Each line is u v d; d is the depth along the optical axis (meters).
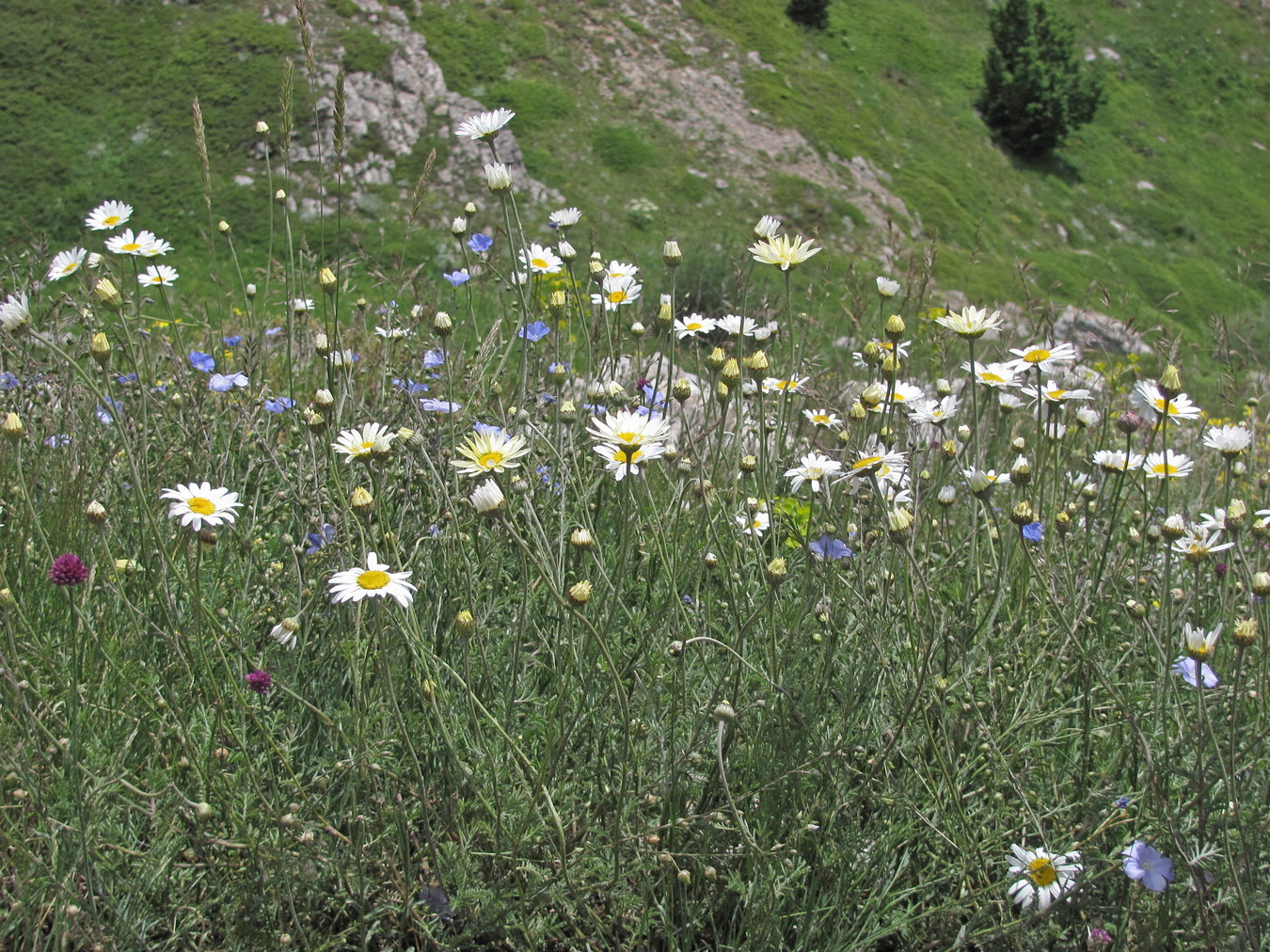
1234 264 29.03
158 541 1.87
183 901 1.83
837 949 1.91
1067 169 30.48
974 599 2.62
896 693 2.14
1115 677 2.50
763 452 2.38
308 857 1.85
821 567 2.31
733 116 24.52
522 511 2.42
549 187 20.64
